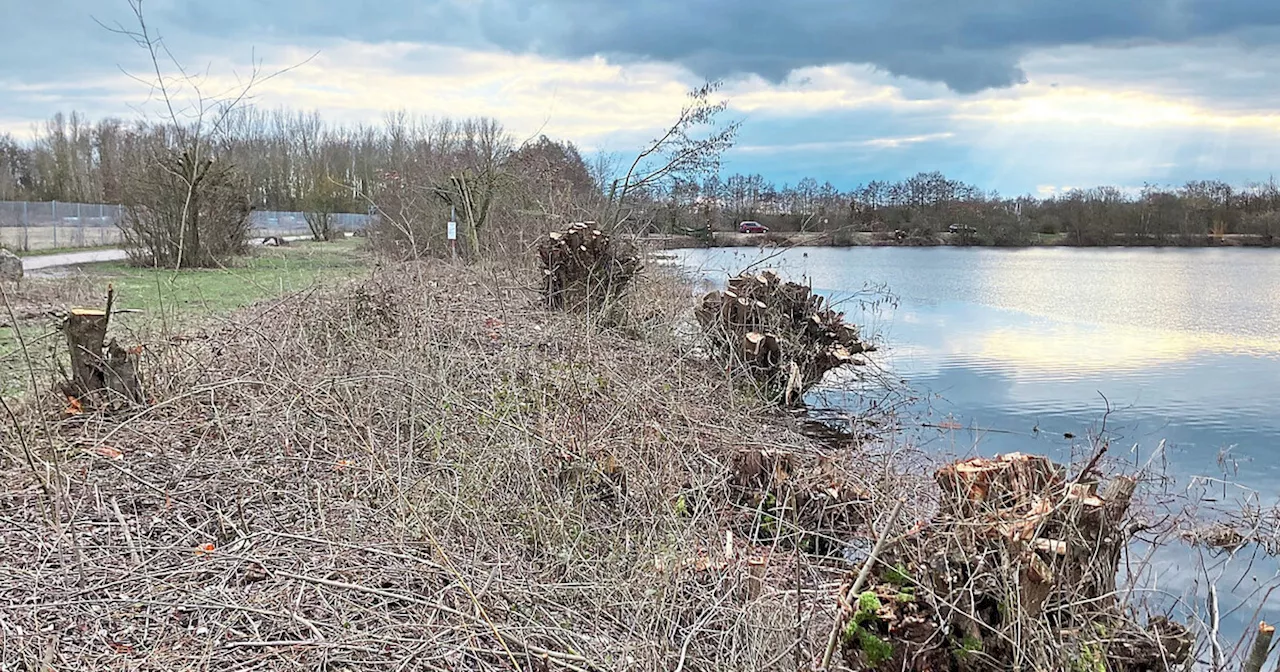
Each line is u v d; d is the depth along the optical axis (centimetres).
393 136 3194
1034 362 1075
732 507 503
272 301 981
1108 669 298
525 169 1670
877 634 303
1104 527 321
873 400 889
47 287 1266
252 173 2361
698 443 612
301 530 446
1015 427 763
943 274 2245
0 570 385
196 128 959
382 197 1875
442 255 1628
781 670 336
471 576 398
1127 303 1648
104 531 435
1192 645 319
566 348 788
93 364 599
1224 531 493
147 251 1977
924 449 697
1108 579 320
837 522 486
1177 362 1066
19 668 321
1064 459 653
